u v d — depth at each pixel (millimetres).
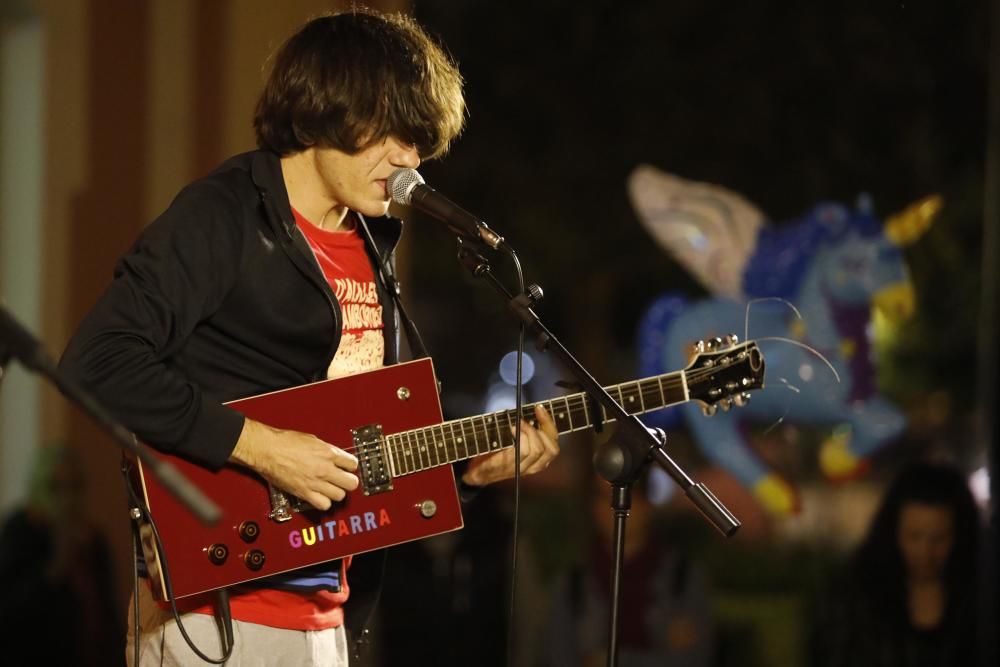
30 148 12469
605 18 19906
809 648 9633
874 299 11227
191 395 5379
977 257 21734
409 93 5762
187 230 5465
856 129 18781
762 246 11789
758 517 22594
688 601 10641
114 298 5320
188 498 4254
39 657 11297
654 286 24531
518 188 21172
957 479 9422
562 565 20312
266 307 5625
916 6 18219
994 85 10336
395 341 6211
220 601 5574
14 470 12453
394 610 11531
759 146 19266
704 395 6238
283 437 5508
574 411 6160
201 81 12172
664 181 12266
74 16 12344
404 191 5871
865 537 9570
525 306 5891
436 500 5949
